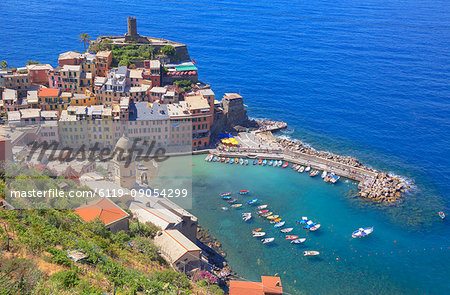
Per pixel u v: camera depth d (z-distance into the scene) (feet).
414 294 399.44
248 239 458.09
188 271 360.07
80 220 346.54
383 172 632.79
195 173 590.14
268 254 437.17
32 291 213.87
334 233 478.18
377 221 504.84
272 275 409.08
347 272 419.54
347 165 626.64
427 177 627.46
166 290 278.87
